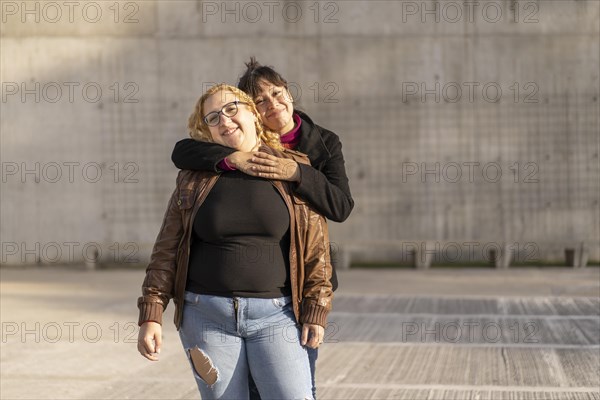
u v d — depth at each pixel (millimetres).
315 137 5855
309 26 22297
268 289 5004
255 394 5445
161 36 22453
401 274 20438
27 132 22531
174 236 5172
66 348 11711
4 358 11102
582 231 22172
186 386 9586
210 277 4992
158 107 22469
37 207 22594
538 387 9367
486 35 22141
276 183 5074
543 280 19031
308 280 5148
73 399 9047
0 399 9062
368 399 8922
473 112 22156
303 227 5117
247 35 22391
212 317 5012
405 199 22297
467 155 22219
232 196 5004
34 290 17797
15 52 22469
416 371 10195
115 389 9477
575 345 11656
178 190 5121
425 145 22219
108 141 22516
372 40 22219
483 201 22234
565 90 22078
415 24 22172
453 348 11531
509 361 10695
